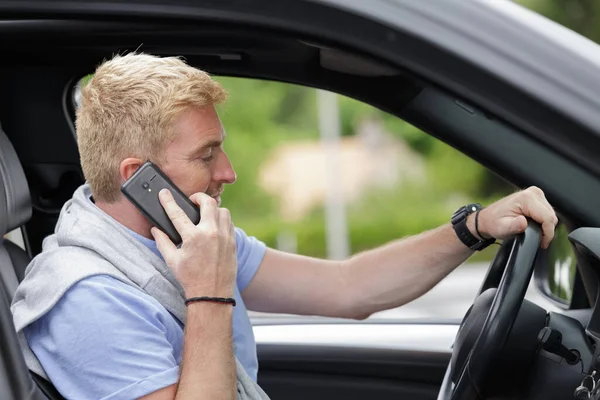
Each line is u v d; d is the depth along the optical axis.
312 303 2.54
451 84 1.55
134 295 1.90
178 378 1.86
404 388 2.83
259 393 2.08
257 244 2.57
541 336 1.89
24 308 1.93
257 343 2.88
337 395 2.85
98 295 1.88
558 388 1.88
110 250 1.95
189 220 1.91
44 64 2.74
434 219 21.77
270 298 2.55
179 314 1.98
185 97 1.93
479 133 2.35
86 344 1.85
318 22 1.58
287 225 22.11
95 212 2.00
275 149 22.20
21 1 1.63
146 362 1.84
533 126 1.54
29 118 2.83
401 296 2.49
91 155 1.99
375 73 2.43
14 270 2.25
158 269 1.98
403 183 22.70
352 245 22.30
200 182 1.99
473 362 1.82
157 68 1.96
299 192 22.48
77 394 1.85
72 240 1.96
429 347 2.85
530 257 1.85
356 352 2.84
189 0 1.61
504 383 1.92
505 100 1.54
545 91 1.53
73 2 1.63
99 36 2.35
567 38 1.60
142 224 2.01
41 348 1.91
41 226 2.89
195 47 2.40
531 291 2.52
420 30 1.55
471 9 1.57
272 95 21.94
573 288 2.39
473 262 13.16
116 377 1.83
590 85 1.53
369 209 22.80
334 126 22.44
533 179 2.24
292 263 2.56
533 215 2.04
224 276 1.90
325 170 22.50
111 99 1.96
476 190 21.62
